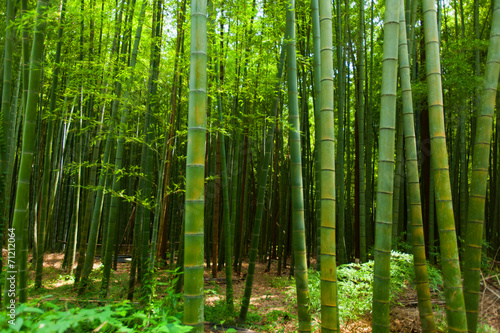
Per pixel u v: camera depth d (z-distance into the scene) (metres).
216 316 3.71
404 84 2.42
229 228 4.02
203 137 1.85
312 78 6.94
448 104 5.46
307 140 7.26
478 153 2.10
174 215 6.64
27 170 2.56
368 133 6.55
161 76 3.89
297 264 2.54
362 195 5.77
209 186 5.28
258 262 8.40
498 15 2.07
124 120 3.86
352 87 8.40
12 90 5.12
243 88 3.86
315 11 3.10
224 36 3.54
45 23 2.66
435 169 2.05
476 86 5.02
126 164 8.19
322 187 2.11
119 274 5.75
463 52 5.62
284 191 7.55
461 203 5.56
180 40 3.84
